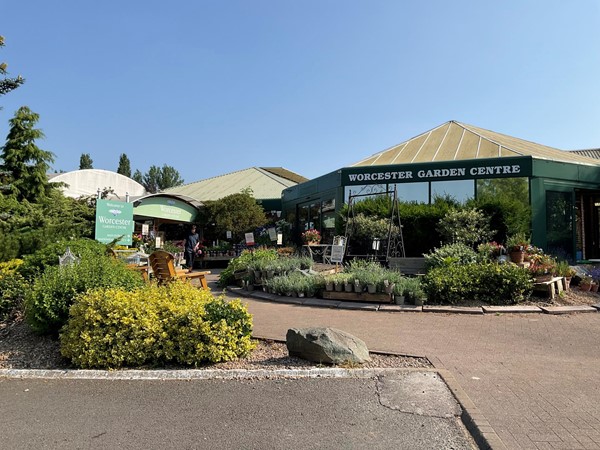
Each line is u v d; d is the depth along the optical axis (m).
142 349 5.56
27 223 12.64
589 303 9.22
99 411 4.20
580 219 17.00
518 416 3.89
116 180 33.91
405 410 4.06
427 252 14.61
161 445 3.52
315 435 3.64
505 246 12.06
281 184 29.62
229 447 3.48
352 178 16.94
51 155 22.97
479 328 7.34
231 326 5.73
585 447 3.36
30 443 3.59
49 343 6.55
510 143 18.12
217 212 23.50
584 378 4.90
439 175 15.73
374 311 8.90
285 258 12.81
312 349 5.52
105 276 6.93
